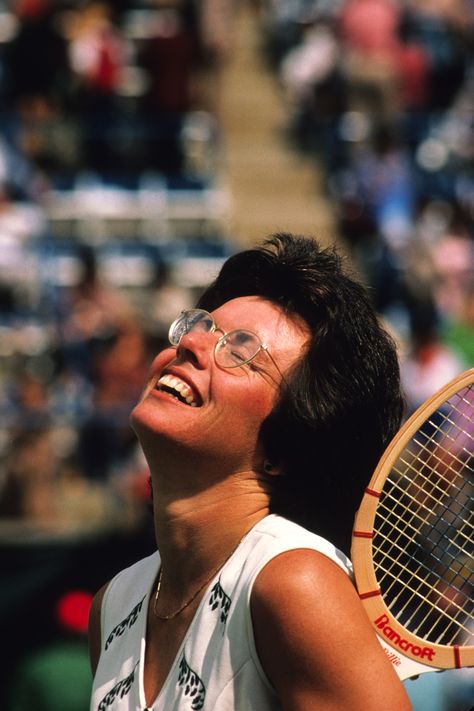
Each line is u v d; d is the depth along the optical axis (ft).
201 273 62.23
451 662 11.16
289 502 11.91
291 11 87.71
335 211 70.54
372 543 12.10
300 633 10.24
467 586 12.51
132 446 41.50
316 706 10.19
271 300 12.12
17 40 68.85
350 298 12.00
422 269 53.57
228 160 75.20
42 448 42.50
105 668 12.28
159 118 69.97
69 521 40.93
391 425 12.09
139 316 53.21
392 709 10.05
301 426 11.57
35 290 56.08
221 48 80.64
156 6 77.36
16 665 25.23
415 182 68.69
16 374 49.75
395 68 73.05
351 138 71.56
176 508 11.65
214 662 10.77
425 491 11.83
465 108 75.61
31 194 63.77
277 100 81.61
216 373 11.53
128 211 67.72
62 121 68.33
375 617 11.04
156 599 12.06
